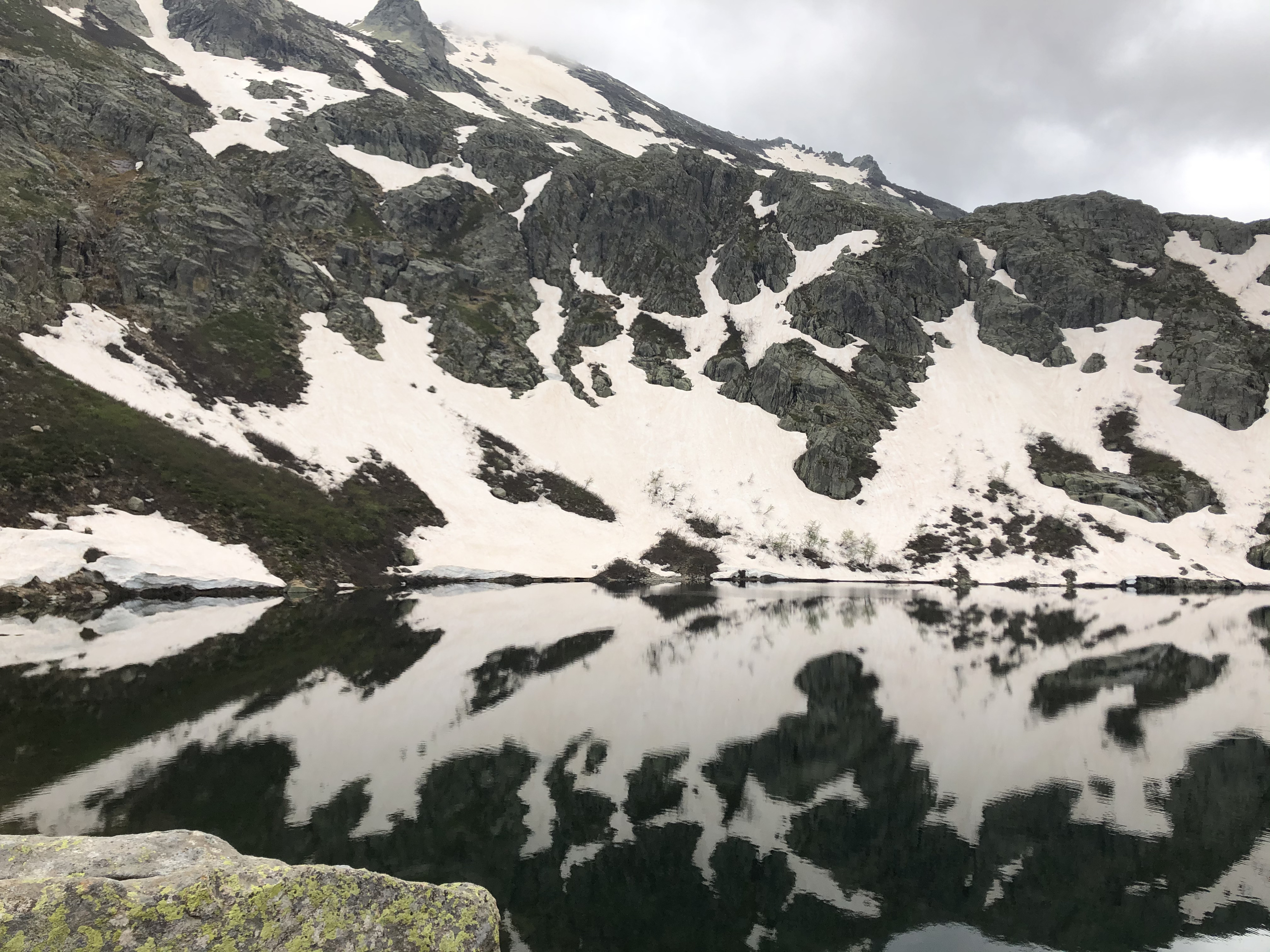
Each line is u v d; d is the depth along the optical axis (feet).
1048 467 442.91
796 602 277.23
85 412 252.83
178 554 225.35
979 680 150.10
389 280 479.41
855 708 127.65
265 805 75.46
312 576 251.60
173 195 400.26
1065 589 350.43
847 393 471.21
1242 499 415.03
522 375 455.63
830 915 62.18
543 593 277.03
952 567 373.40
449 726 107.14
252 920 29.04
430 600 244.63
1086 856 73.97
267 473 288.51
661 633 195.83
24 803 71.67
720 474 421.18
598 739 106.01
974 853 74.74
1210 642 199.93
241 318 381.60
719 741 107.55
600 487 397.39
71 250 333.83
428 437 376.07
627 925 59.26
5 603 184.65
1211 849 75.92
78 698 111.04
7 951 24.38
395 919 31.86
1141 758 103.40
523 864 67.97
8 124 364.99
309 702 115.24
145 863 32.24
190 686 120.88
